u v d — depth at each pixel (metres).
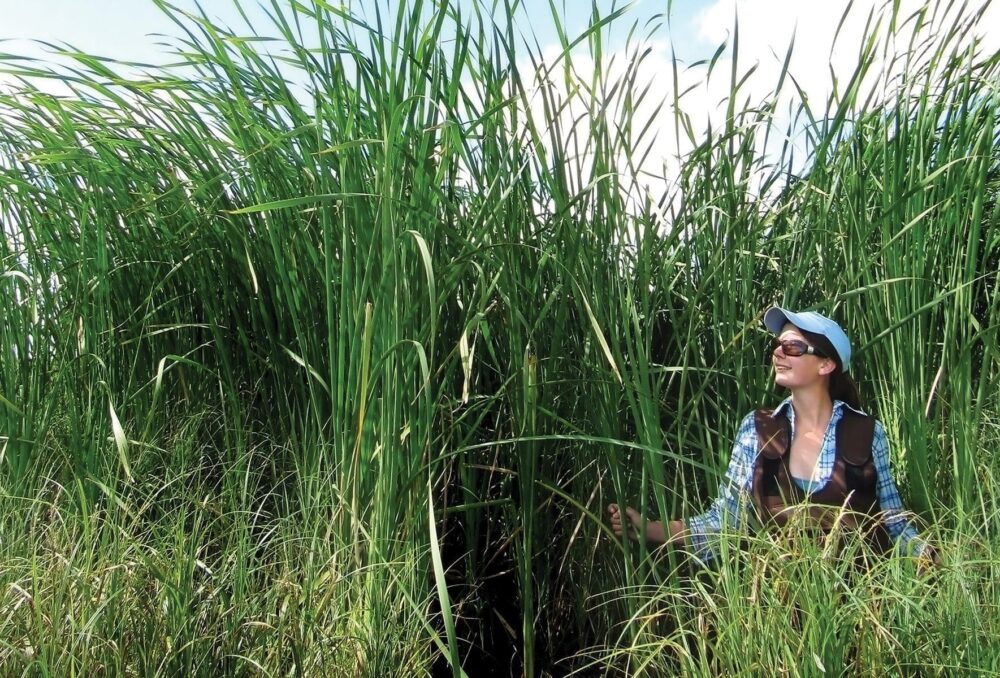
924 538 1.79
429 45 1.76
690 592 1.73
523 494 1.78
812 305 2.45
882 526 1.80
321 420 2.09
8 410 2.17
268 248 2.29
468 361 1.60
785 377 1.86
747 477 1.85
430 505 1.53
